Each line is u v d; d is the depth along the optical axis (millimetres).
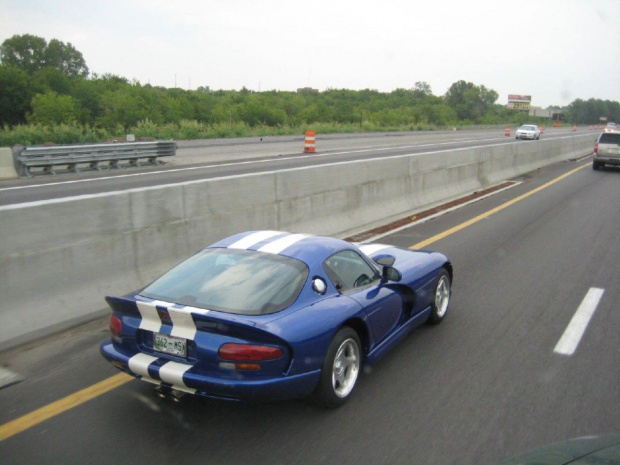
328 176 11305
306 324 4148
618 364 5562
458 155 17938
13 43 85750
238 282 4344
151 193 7402
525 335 6305
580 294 7887
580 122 177375
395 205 13867
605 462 2377
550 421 4406
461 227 12734
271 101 97625
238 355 3889
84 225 6562
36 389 4840
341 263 4934
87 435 4090
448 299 6816
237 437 4082
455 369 5363
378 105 123500
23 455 3826
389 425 4289
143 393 4758
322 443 4023
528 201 16938
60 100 49031
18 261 5898
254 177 9266
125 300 4188
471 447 4012
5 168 19500
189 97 68188
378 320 5035
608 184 21641
